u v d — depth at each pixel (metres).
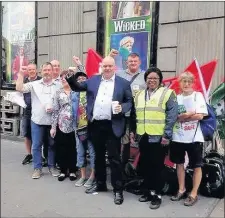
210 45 5.20
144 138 3.84
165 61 5.64
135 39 5.96
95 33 6.50
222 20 5.07
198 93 3.89
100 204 4.00
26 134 5.56
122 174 4.07
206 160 4.18
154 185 3.91
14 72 8.07
